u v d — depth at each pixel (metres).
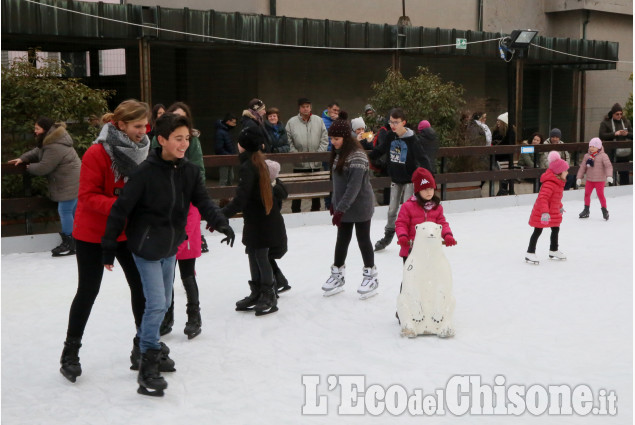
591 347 5.44
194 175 4.65
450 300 5.69
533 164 14.36
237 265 8.22
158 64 13.37
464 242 9.71
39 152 8.63
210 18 11.98
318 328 5.94
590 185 11.85
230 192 10.41
